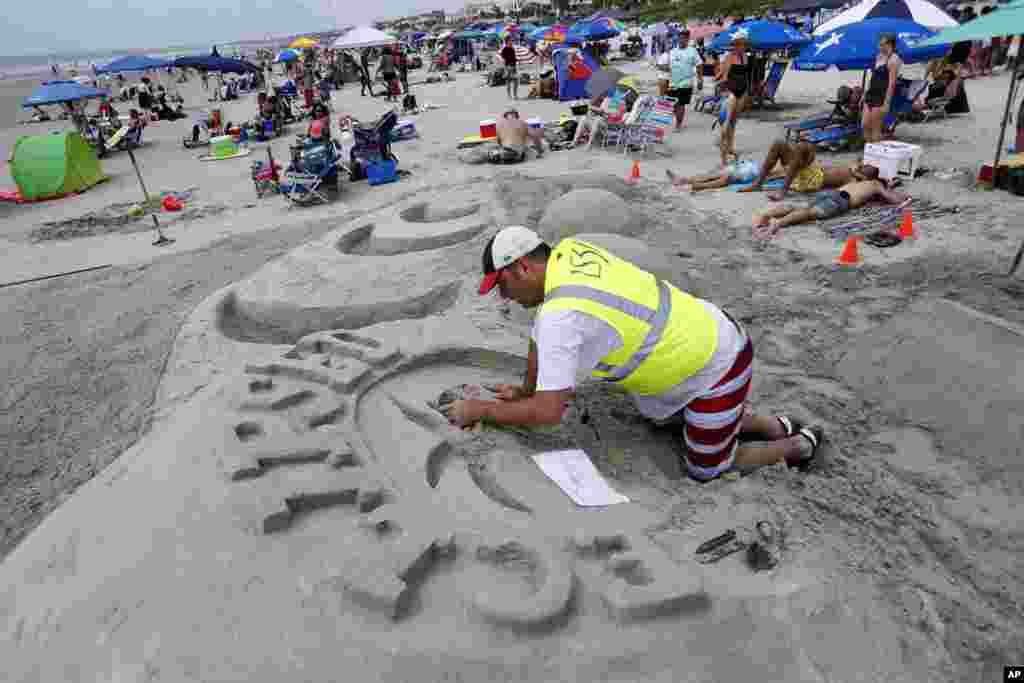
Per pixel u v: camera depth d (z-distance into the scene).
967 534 2.62
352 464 2.84
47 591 2.39
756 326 4.82
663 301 2.65
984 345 3.55
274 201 10.94
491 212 7.71
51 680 2.02
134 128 18.22
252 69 23.69
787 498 2.79
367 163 11.10
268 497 2.54
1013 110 12.27
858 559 2.42
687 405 2.79
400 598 2.06
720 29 22.92
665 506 2.75
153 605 2.19
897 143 8.13
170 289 7.04
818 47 10.48
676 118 13.45
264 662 1.95
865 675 1.96
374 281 6.19
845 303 5.02
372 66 44.28
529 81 24.47
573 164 10.80
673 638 2.00
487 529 2.43
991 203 6.88
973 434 3.14
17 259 8.78
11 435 4.44
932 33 10.41
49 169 12.64
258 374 3.70
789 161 7.95
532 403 2.55
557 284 2.53
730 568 2.31
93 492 3.00
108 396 4.85
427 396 3.54
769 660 1.97
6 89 57.31
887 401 3.68
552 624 2.01
